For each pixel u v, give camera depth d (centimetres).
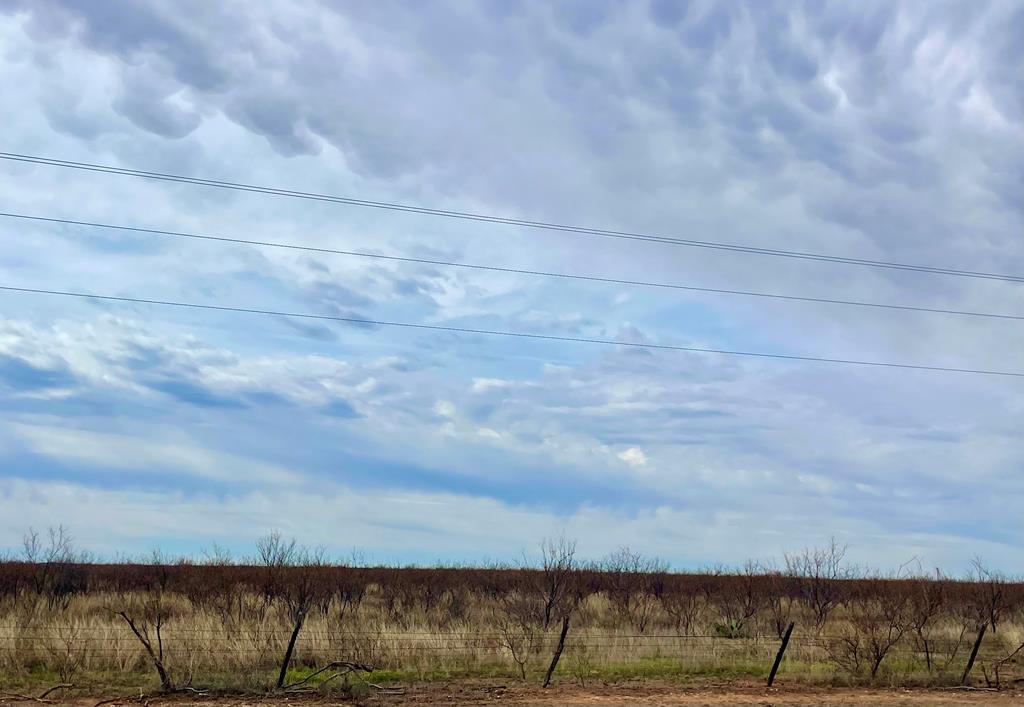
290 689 1553
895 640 2030
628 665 1867
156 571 3111
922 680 1800
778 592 3122
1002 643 2361
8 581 2708
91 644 1698
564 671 1791
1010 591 3203
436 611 2564
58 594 2684
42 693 1463
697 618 2731
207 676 1612
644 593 3033
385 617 2320
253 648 1755
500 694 1570
